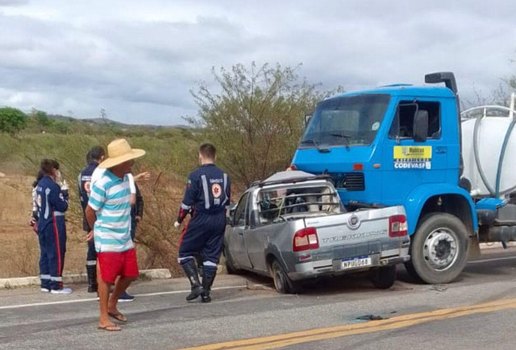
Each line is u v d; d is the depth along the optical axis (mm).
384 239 9938
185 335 7645
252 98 17016
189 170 15820
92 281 10516
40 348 7164
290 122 17109
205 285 9719
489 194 11859
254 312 8859
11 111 48188
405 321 8109
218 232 9727
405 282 11141
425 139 10727
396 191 10570
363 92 11078
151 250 14461
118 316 8297
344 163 10711
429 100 10828
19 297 10219
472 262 13820
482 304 9008
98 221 7902
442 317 8273
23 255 15461
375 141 10461
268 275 10875
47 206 10445
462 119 12359
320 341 7328
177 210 14375
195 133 17172
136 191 10305
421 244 10625
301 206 10852
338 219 9750
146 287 11203
